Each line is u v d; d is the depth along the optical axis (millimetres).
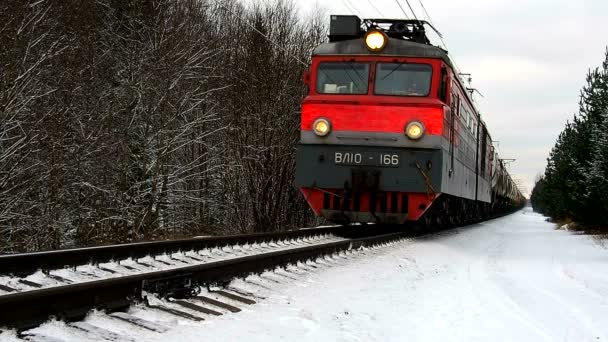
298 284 7703
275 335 5047
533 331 6129
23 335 4273
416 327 5949
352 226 17969
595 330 6375
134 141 18109
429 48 13469
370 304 6812
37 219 14656
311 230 14797
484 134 24719
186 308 5707
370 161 12867
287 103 24984
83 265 7703
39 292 4523
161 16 19469
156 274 5867
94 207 16641
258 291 6984
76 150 15586
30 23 14500
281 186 24750
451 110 14289
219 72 23594
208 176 22547
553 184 40188
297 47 27469
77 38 16766
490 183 29344
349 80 13523
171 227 20703
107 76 18047
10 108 13086
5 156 13078
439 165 12695
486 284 9227
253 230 24375
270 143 24234
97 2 18516
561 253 15211
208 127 22016
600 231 24781
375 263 10320
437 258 12375
